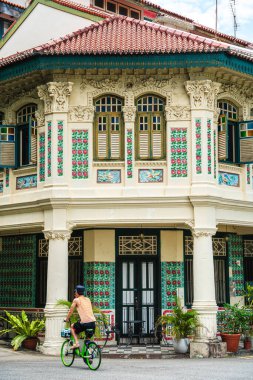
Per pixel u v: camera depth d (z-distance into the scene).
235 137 22.47
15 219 22.23
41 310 23.30
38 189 21.42
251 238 24.95
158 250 22.42
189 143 20.77
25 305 24.00
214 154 20.98
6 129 22.53
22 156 22.66
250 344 20.61
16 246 24.67
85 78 21.22
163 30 22.56
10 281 24.67
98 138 21.20
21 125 22.77
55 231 20.53
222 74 21.41
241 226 22.77
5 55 26.06
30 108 22.58
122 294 22.39
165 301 22.23
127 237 22.55
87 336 15.79
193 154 20.62
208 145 20.72
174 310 19.64
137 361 17.88
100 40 21.72
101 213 20.66
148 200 20.47
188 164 20.70
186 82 20.81
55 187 20.69
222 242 23.81
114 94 21.22
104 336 21.56
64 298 20.39
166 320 19.70
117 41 21.56
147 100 21.33
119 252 22.44
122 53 20.08
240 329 20.39
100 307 22.02
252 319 20.22
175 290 22.28
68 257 22.98
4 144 22.44
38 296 23.70
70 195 20.69
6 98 23.16
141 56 20.25
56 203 20.55
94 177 20.95
